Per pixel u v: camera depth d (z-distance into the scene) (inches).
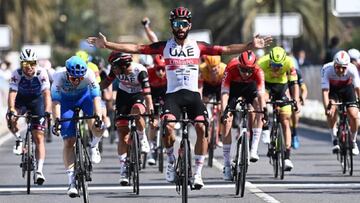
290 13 4106.8
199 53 973.2
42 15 5022.1
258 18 3329.2
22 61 1106.1
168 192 1066.7
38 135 1093.1
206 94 1360.7
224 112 1039.6
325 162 1376.7
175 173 965.2
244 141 1016.9
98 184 1146.0
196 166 976.9
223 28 4173.2
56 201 1005.2
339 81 1274.6
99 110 996.6
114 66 1131.3
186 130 940.6
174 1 6702.8
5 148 1729.8
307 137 1899.6
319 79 2610.7
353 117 1210.0
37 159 1097.4
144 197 1025.5
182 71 966.4
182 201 912.3
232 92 1130.0
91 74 997.8
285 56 1235.2
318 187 1090.7
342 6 2311.8
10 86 1115.3
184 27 962.7
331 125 1307.8
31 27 4970.5
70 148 981.2
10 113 1096.2
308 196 1013.2
